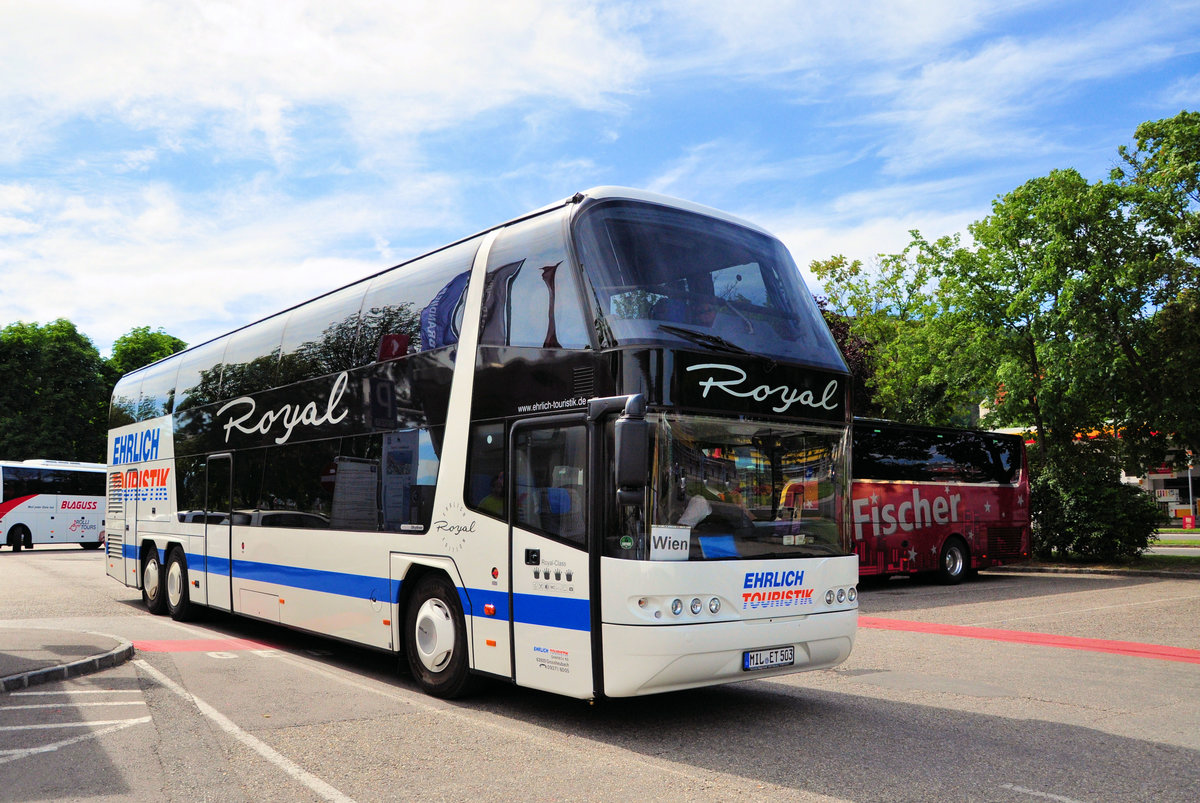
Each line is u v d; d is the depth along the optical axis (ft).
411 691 27.96
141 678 29.50
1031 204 81.71
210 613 46.34
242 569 38.93
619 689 20.92
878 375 107.55
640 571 20.79
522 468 24.12
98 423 181.88
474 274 27.20
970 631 42.83
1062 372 77.15
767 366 23.80
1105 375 76.79
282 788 17.76
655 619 20.76
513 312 25.25
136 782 18.11
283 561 35.58
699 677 21.31
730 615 21.88
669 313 22.65
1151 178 77.77
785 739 22.00
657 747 21.20
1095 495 81.82
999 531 76.95
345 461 32.14
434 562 26.89
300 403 35.55
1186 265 75.36
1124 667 32.86
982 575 80.23
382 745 21.16
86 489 125.59
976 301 83.71
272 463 37.27
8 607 50.42
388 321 30.86
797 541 23.84
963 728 23.24
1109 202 77.00
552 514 22.99
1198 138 75.66
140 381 53.72
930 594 62.44
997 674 31.32
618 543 21.29
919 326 105.29
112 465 56.03
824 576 24.04
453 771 19.03
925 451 72.28
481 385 25.94
